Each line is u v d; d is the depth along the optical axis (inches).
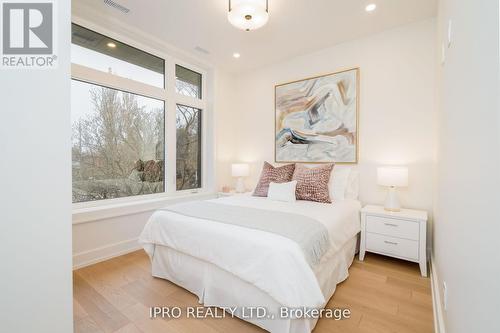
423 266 85.0
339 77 118.9
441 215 62.6
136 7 91.0
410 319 61.8
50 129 27.5
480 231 27.5
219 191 153.3
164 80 128.6
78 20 94.5
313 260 55.4
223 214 75.2
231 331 58.2
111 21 98.2
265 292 53.0
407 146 102.7
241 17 80.5
